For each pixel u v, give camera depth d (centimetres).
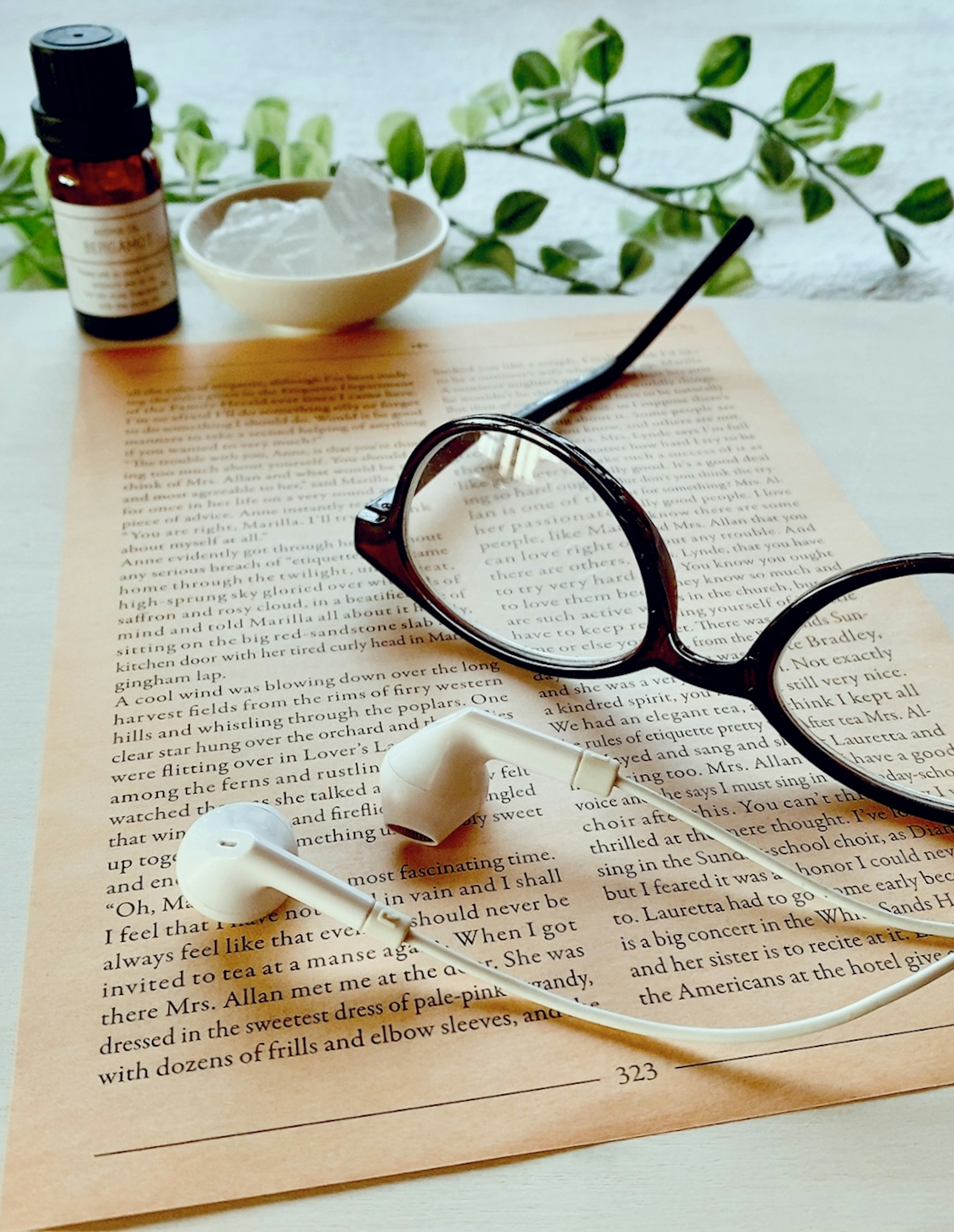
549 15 64
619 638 35
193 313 45
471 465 36
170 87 55
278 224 43
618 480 33
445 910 31
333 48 60
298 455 40
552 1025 29
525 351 43
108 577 36
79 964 30
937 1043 29
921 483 39
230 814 30
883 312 45
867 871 31
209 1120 28
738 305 46
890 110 58
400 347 43
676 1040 29
